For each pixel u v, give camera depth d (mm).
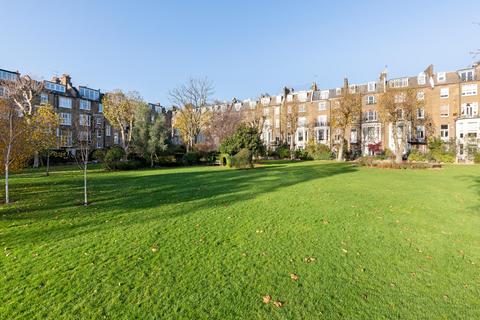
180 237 6406
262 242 6102
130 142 33656
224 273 4691
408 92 34594
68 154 37812
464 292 4160
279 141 56656
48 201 10633
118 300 3926
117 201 10531
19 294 4082
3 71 37312
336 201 10203
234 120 47250
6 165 10414
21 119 13125
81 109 48500
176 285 4316
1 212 8867
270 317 3590
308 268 4895
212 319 3543
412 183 15023
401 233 6715
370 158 32281
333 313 3672
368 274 4695
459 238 6387
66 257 5320
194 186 14305
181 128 46156
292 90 58406
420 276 4633
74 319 3531
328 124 50062
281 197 11008
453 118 39938
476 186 13930
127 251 5594
